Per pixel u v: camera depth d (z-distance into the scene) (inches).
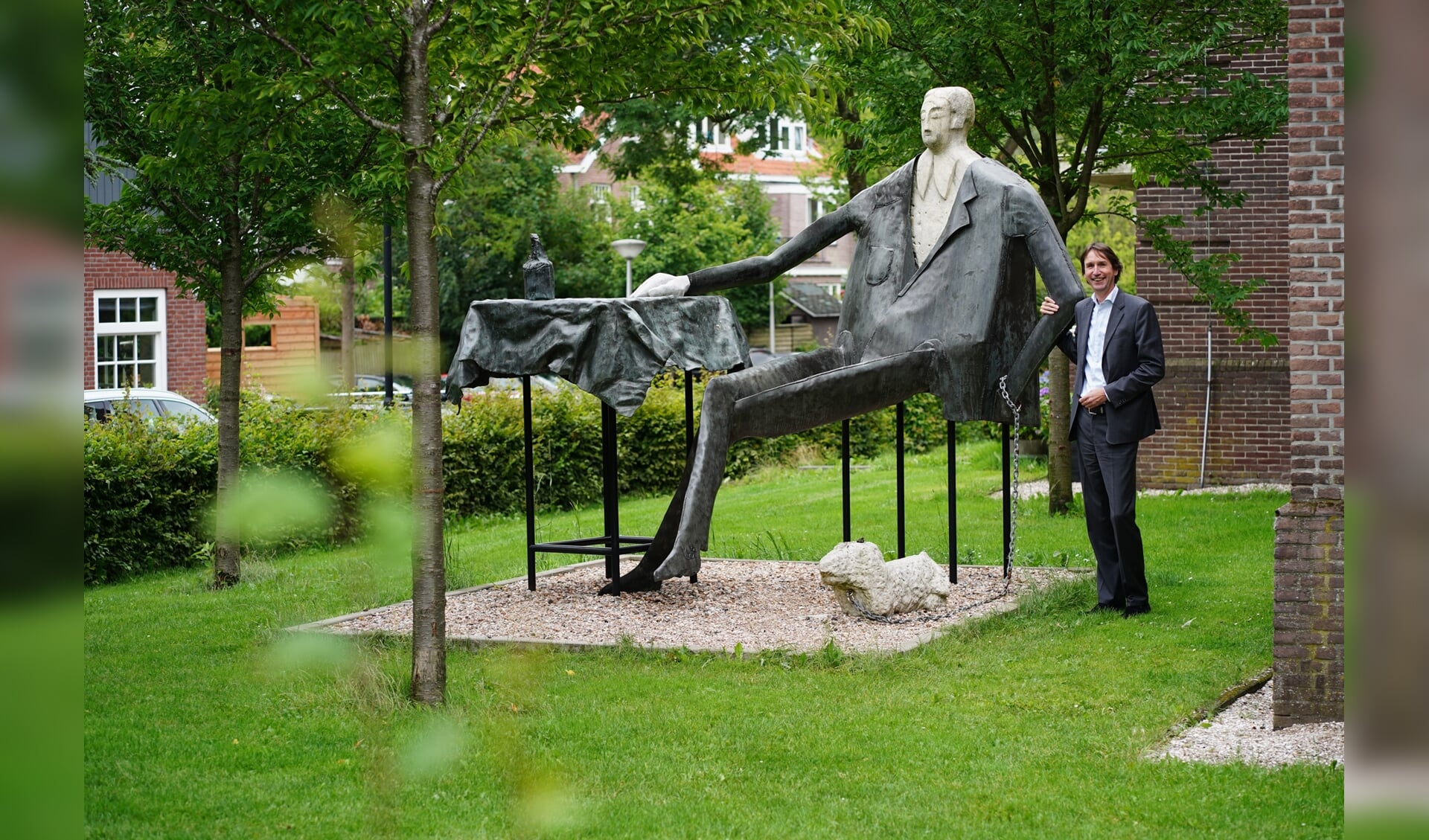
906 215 337.1
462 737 70.4
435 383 223.0
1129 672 250.8
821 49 410.9
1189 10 470.9
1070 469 518.9
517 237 1434.5
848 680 246.5
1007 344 327.3
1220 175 602.2
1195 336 633.0
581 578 378.9
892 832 165.3
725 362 327.6
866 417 900.6
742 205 1834.4
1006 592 335.3
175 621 320.2
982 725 215.2
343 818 170.7
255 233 377.7
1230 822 166.4
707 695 235.5
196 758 198.1
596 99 261.0
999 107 454.6
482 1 219.5
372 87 250.7
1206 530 460.8
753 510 586.2
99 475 419.5
